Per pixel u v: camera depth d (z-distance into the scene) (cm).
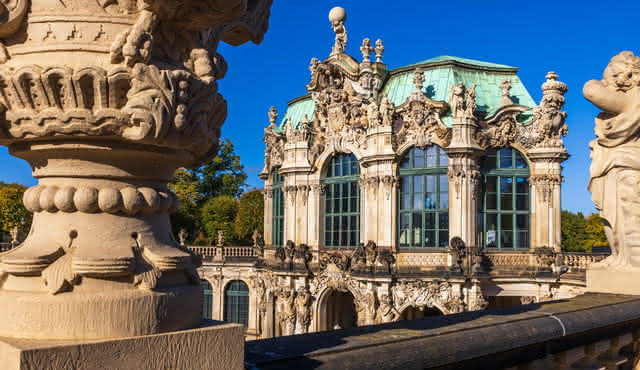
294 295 4734
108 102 334
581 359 700
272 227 5362
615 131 868
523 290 4044
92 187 349
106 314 313
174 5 344
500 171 4169
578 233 8438
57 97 328
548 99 4050
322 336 469
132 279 333
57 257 328
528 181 4178
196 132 365
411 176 4231
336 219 4697
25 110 330
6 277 331
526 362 581
